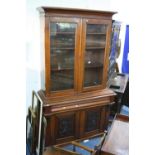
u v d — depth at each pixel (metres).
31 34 2.53
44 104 2.28
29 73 2.67
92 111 2.70
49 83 2.37
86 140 2.78
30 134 2.54
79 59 2.46
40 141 2.29
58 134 2.54
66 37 2.33
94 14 2.35
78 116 2.60
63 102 2.41
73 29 2.31
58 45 2.32
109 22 2.51
